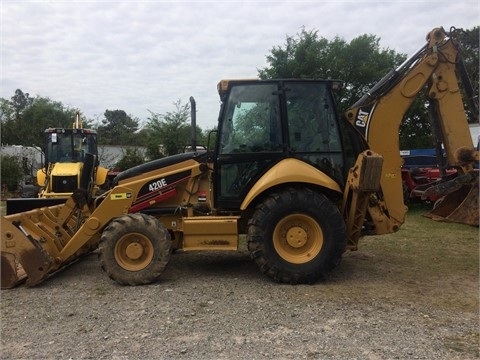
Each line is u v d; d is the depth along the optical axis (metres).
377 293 5.31
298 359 3.61
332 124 6.13
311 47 20.98
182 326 4.32
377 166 5.61
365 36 20.80
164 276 6.21
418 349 3.76
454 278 5.98
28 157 28.80
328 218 5.70
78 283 5.95
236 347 3.84
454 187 6.23
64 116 34.91
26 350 3.84
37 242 5.81
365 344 3.87
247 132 6.12
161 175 6.38
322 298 5.12
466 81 6.42
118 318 4.57
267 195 5.97
